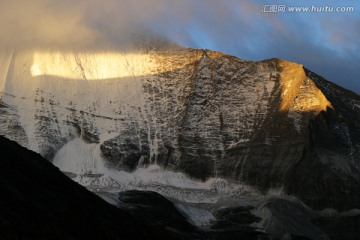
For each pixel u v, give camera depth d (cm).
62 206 12838
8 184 12581
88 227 12731
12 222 11556
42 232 11756
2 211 11731
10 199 12138
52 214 12381
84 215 13025
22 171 13300
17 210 11931
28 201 12331
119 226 13600
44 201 12681
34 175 13412
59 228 12156
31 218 11919
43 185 13288
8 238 11162
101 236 12725
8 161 13350
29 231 11594
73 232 12350
